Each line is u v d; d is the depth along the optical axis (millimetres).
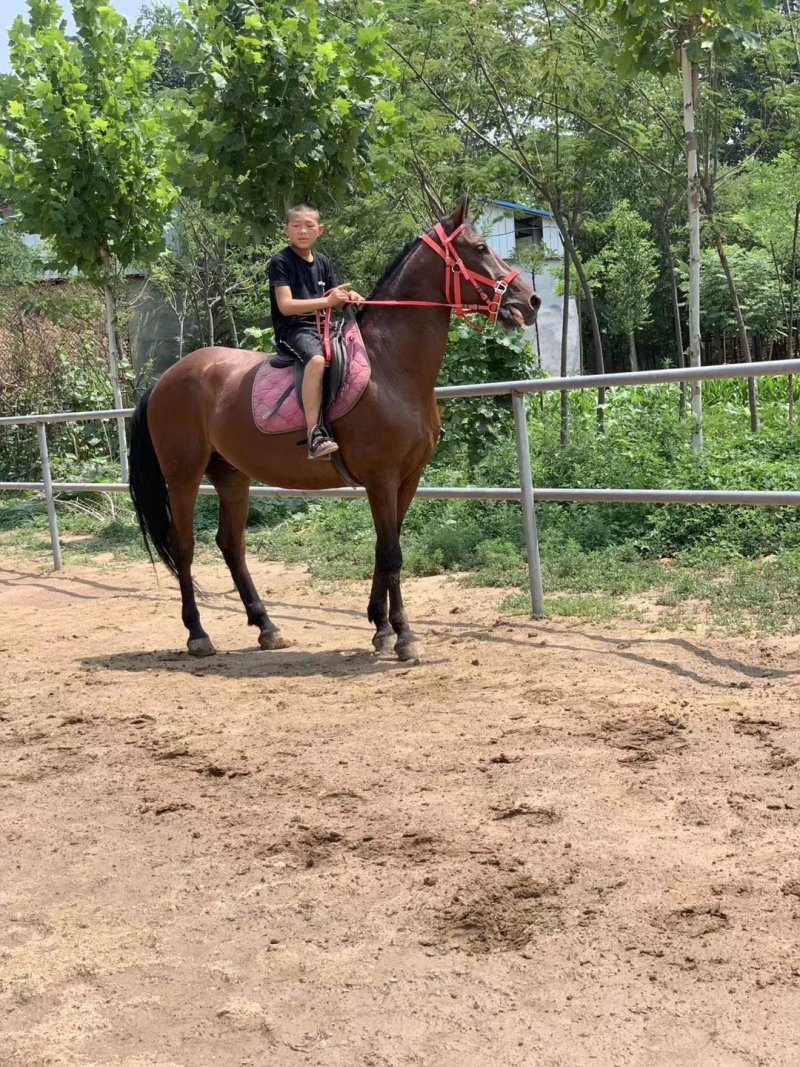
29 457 16984
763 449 9297
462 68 13656
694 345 9508
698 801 3615
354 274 20359
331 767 4246
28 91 12273
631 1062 2318
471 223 6105
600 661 5449
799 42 13430
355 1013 2602
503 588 7621
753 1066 2275
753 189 15758
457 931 2938
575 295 20219
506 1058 2367
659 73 9492
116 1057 2510
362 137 10383
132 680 6020
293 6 9953
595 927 2873
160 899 3318
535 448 9906
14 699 5762
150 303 23641
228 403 6371
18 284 21125
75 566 10828
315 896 3217
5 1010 2758
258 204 10484
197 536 11359
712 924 2834
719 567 7301
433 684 5320
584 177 14547
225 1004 2680
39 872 3605
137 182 12742
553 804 3666
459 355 11461
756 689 4809
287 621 7492
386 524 6047
